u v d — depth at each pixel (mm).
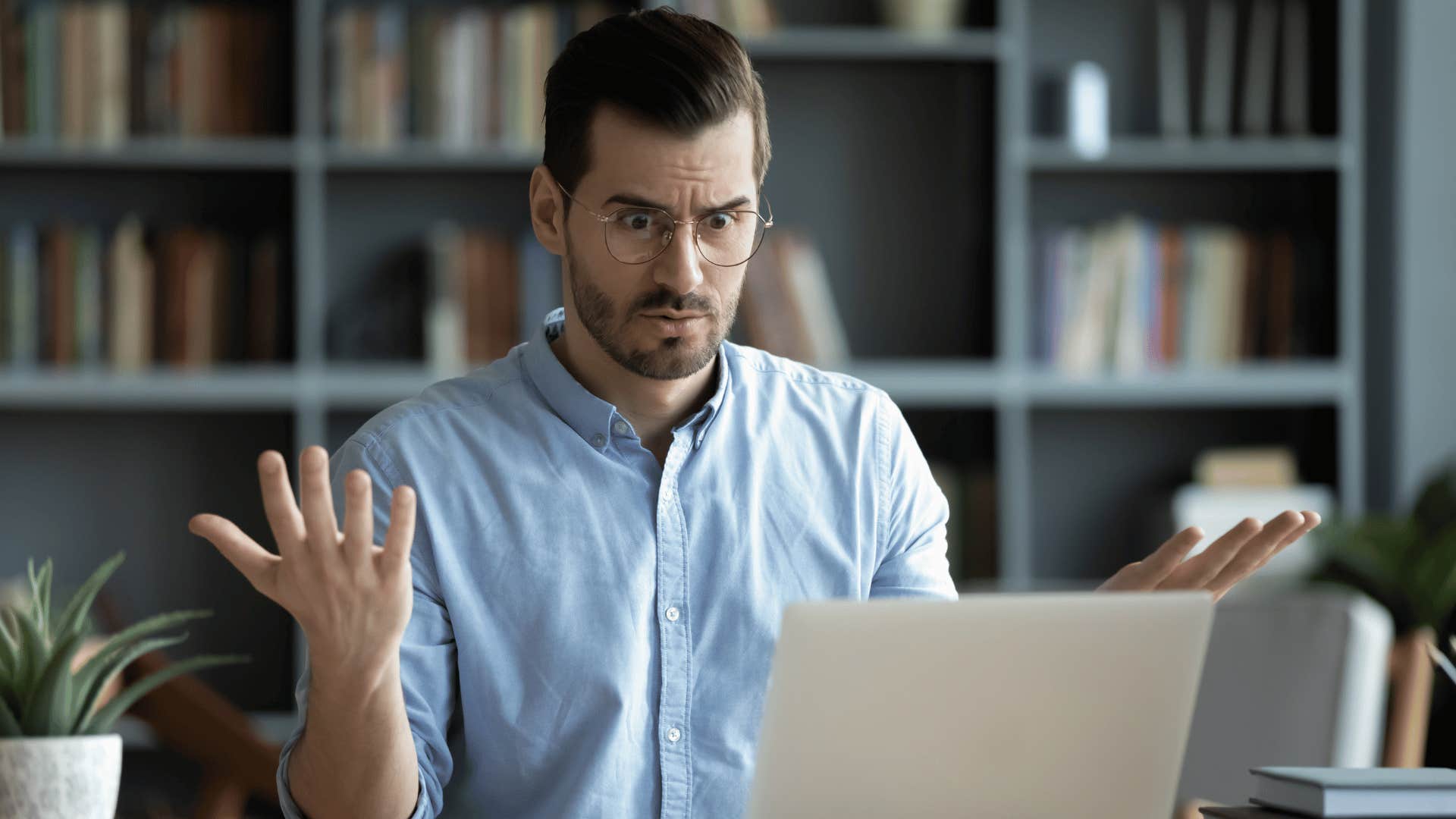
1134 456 5652
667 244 1958
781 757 1545
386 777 1721
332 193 5332
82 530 5297
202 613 2162
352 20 4980
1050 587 5598
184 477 5336
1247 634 3188
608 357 2107
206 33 4980
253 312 5027
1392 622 4703
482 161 5012
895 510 2285
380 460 2092
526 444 2119
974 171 5457
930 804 1571
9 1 4863
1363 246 5625
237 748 3826
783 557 2176
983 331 5344
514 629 2057
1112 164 5289
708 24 2051
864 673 1531
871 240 5512
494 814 2062
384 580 1583
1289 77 5309
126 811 5184
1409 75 5426
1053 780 1589
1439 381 5445
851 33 5125
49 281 4902
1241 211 5590
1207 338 5246
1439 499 4934
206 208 5273
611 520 2102
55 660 1980
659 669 2090
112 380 4852
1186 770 3277
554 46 5031
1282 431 5652
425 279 5219
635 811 2059
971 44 5145
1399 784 1652
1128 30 5570
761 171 2096
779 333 5102
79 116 4887
